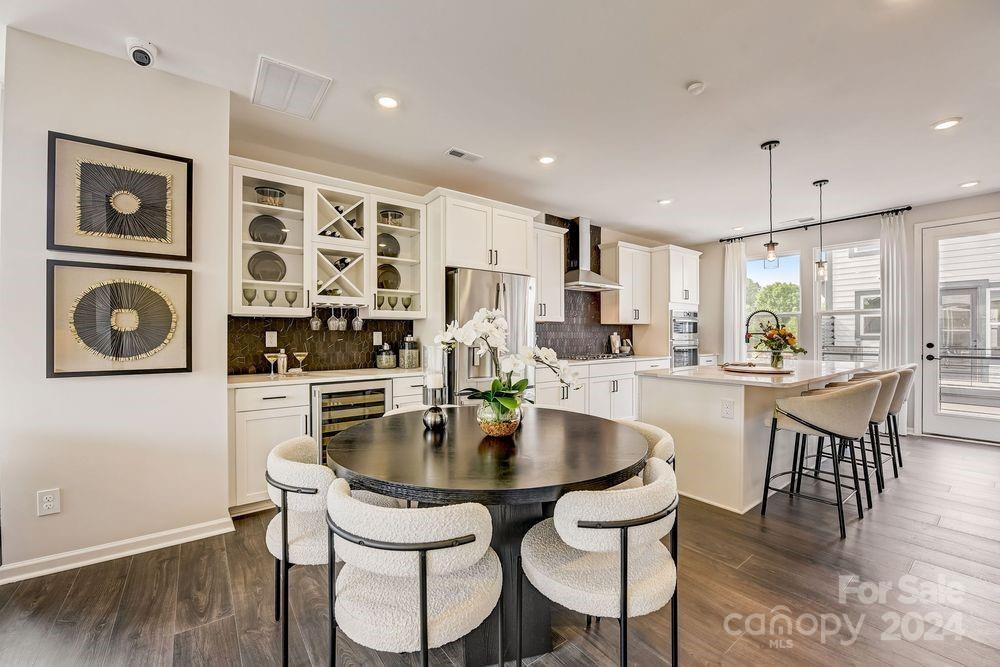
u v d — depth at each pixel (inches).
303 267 125.0
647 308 236.8
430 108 106.0
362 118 110.8
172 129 91.6
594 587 45.9
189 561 84.7
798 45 82.0
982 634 63.9
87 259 82.9
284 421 110.5
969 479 131.5
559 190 167.9
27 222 77.9
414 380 132.9
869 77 92.2
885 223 192.9
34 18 74.8
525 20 75.9
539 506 60.2
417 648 40.9
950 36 78.9
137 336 87.0
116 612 69.0
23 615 68.0
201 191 94.6
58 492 80.9
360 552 42.3
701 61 87.4
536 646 60.0
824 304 216.1
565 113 108.3
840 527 96.0
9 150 76.7
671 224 221.3
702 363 250.7
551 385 175.3
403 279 153.1
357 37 80.5
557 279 195.3
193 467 94.0
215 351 96.4
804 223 215.9
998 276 168.9
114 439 85.9
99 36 79.9
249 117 110.1
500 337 68.3
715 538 94.2
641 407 131.3
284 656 55.0
